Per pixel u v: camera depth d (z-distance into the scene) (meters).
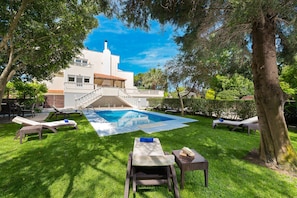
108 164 3.42
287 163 3.18
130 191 2.51
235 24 2.87
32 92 11.62
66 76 18.27
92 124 8.00
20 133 4.83
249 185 2.67
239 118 9.70
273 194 2.43
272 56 3.34
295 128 7.53
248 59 6.98
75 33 5.88
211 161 3.62
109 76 23.86
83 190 2.51
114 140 5.17
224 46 4.93
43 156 3.82
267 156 3.49
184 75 11.38
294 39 3.89
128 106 21.23
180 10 3.38
